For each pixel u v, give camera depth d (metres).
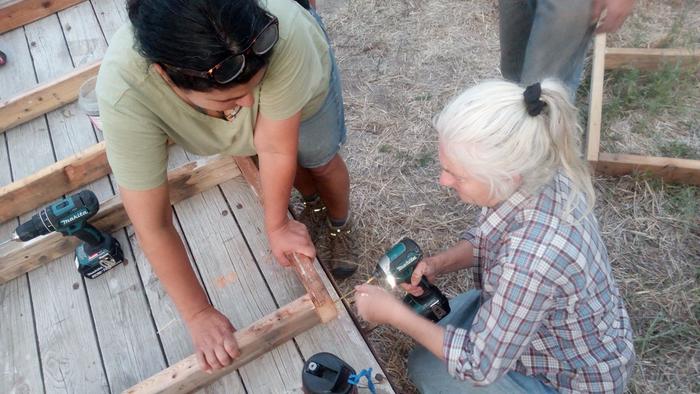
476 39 3.44
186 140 1.40
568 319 1.29
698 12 3.20
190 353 1.84
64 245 2.10
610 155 2.53
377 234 2.59
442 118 1.17
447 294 2.34
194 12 0.81
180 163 2.39
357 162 2.89
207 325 1.59
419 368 1.77
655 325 2.14
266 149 1.45
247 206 2.18
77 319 1.96
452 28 3.52
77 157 2.26
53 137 2.60
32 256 2.07
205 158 2.20
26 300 2.03
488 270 1.40
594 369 1.37
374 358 1.68
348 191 2.29
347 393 1.32
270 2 1.19
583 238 1.19
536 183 1.15
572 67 2.20
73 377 1.82
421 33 3.52
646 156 2.53
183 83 0.93
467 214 2.63
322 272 1.86
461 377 1.36
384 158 2.89
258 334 1.63
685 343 2.08
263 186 1.60
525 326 1.21
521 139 1.07
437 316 1.70
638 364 2.05
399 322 1.47
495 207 1.26
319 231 2.61
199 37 0.83
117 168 1.21
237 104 1.08
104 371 1.83
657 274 2.29
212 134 1.41
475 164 1.12
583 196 1.24
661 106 2.76
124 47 1.10
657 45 2.98
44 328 1.95
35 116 2.67
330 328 1.76
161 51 0.86
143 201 1.28
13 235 2.04
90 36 3.11
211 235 2.11
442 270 1.71
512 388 1.48
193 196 2.24
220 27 0.84
